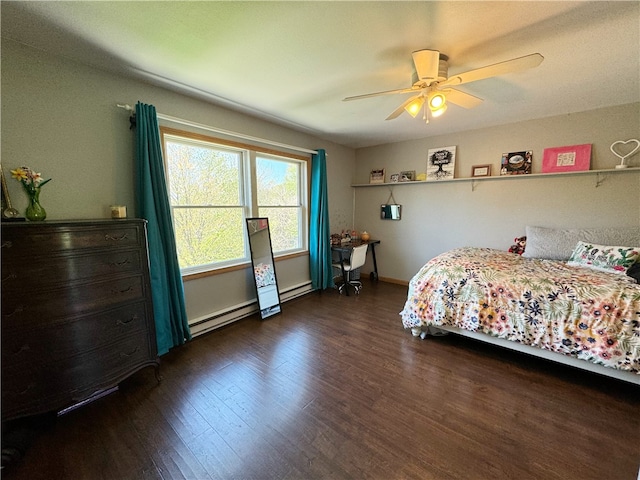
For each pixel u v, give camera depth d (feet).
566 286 6.73
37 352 4.97
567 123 10.48
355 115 10.46
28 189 5.56
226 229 10.12
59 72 6.23
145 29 5.30
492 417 5.49
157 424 5.39
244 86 7.86
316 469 4.44
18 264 4.71
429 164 13.96
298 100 8.93
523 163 11.42
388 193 15.58
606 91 8.34
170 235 7.97
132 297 6.27
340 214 15.96
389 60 6.47
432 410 5.70
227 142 9.64
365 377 6.86
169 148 8.49
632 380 5.83
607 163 9.87
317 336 9.11
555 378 6.77
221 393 6.30
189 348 8.34
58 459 4.62
